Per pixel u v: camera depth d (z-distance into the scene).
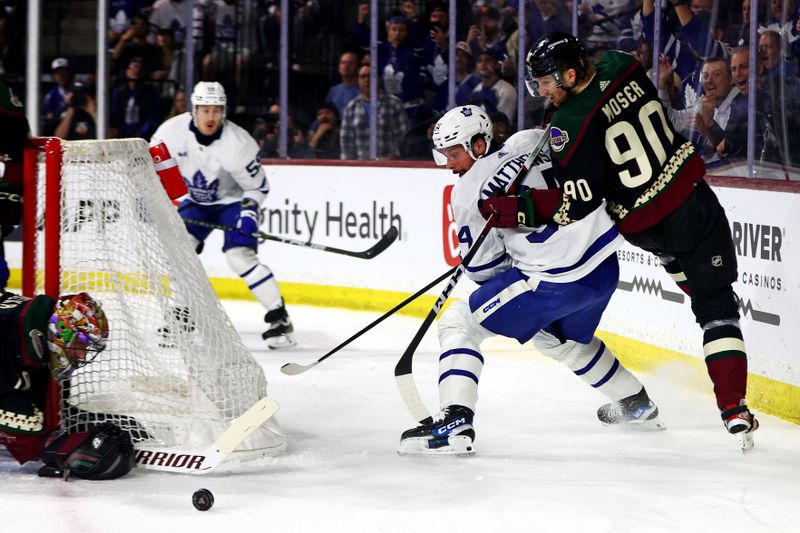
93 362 6.29
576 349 7.17
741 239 8.30
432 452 6.56
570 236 6.45
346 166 13.57
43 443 6.03
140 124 16.28
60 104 17.00
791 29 10.21
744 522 5.27
